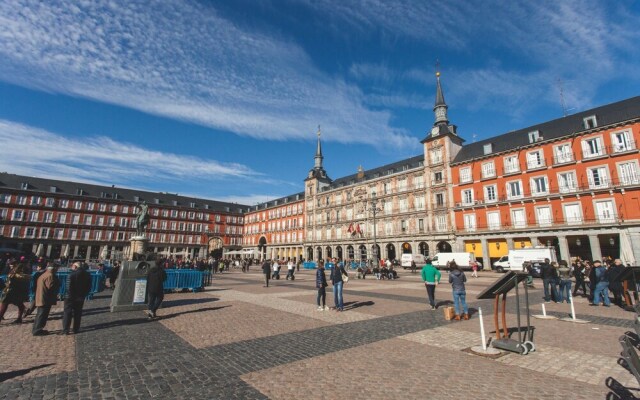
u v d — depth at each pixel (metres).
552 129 37.22
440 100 49.50
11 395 4.48
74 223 67.00
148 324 9.05
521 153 37.72
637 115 30.12
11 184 62.44
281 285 21.17
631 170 29.95
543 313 10.10
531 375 5.23
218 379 5.07
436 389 4.70
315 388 4.74
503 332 7.70
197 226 84.00
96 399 4.37
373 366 5.65
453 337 7.60
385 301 13.52
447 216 44.16
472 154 43.56
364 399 4.38
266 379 5.07
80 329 8.47
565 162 34.03
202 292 16.86
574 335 7.75
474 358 6.07
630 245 28.89
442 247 44.72
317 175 68.94
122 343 7.10
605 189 30.78
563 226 32.97
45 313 7.92
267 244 79.62
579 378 5.09
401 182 51.38
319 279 11.61
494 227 39.03
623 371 5.36
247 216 91.56
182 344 7.02
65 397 4.43
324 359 6.02
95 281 15.83
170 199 83.19
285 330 8.30
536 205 35.69
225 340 7.34
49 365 5.71
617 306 12.28
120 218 72.81
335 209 62.78
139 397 4.43
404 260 42.59
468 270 37.50
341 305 11.10
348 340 7.34
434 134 48.84
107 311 11.20
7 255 31.11
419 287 19.83
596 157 31.92
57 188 67.00
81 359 6.03
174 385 4.84
